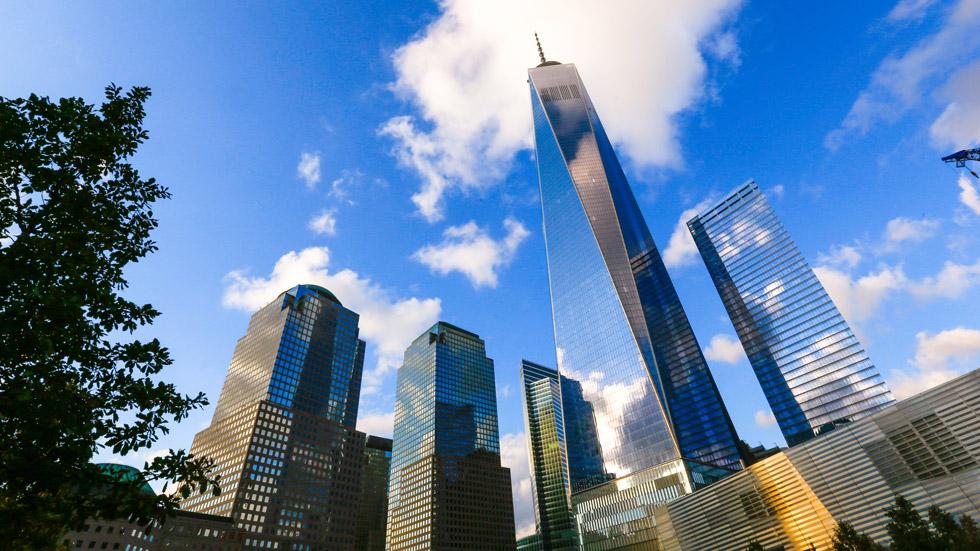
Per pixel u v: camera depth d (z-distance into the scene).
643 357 189.62
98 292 13.50
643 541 155.88
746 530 92.00
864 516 76.69
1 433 11.20
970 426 69.88
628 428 182.38
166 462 12.84
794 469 87.50
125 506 11.88
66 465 11.41
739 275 198.25
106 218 14.84
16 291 11.90
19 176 13.59
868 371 150.75
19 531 11.62
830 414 155.38
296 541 184.88
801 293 176.00
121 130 16.03
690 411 187.88
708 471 166.12
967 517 46.88
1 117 13.15
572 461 197.25
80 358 12.84
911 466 74.06
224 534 162.88
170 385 13.92
